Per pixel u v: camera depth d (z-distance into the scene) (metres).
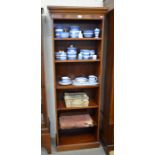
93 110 2.26
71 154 1.99
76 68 2.10
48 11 1.71
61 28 1.83
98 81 1.96
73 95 2.00
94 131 2.25
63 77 1.95
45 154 1.99
